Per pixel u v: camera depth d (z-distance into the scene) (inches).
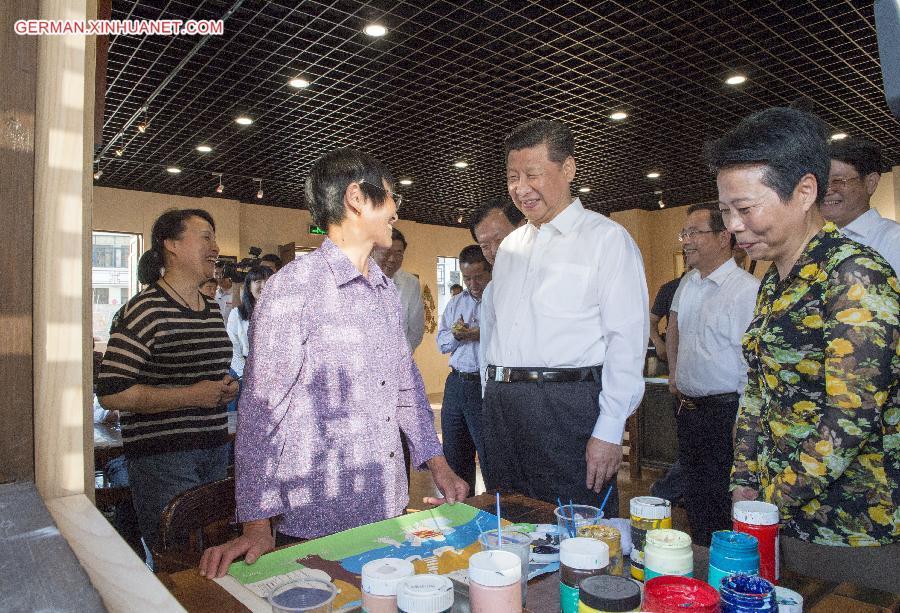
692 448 102.9
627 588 29.4
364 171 53.7
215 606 34.8
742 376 95.4
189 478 85.0
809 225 46.1
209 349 88.1
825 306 43.5
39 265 22.2
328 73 195.6
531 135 73.5
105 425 120.6
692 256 102.6
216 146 267.1
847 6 162.6
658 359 196.9
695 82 210.7
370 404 54.0
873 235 85.0
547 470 72.4
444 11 160.7
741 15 166.2
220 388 86.4
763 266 329.4
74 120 22.7
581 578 32.6
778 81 211.9
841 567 45.0
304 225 398.6
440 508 51.0
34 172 22.3
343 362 52.7
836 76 208.4
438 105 225.5
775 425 47.3
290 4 155.4
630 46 183.2
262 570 39.5
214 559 40.2
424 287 469.1
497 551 32.6
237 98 213.3
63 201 22.5
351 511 52.7
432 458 58.7
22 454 22.1
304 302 51.3
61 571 16.8
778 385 46.9
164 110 223.5
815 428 43.0
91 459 30.6
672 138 274.1
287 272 52.1
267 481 47.2
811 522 45.9
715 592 28.6
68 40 22.7
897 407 43.8
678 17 165.9
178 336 84.2
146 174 311.4
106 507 106.0
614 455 69.3
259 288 186.4
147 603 16.8
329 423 52.2
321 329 51.9
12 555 17.5
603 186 369.4
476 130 254.8
